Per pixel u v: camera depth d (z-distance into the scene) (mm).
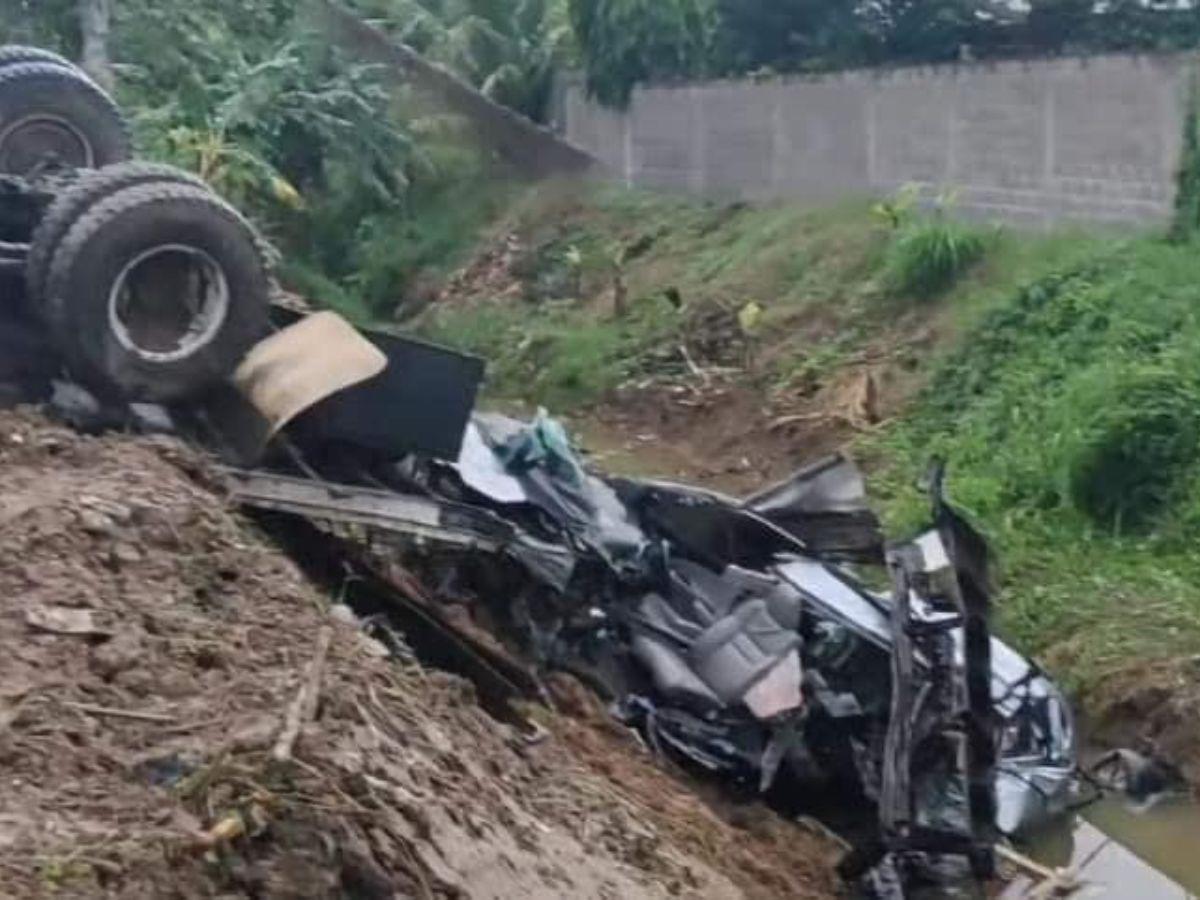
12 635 6180
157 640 6363
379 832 5379
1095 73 20328
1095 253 19203
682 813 8969
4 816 5051
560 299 26750
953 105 22625
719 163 27422
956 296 20453
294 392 8828
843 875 9547
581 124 31000
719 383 21781
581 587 10367
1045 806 10812
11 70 10906
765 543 11250
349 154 29016
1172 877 10492
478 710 7898
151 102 25516
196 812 5191
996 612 12758
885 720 10328
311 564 9117
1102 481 15133
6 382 9258
